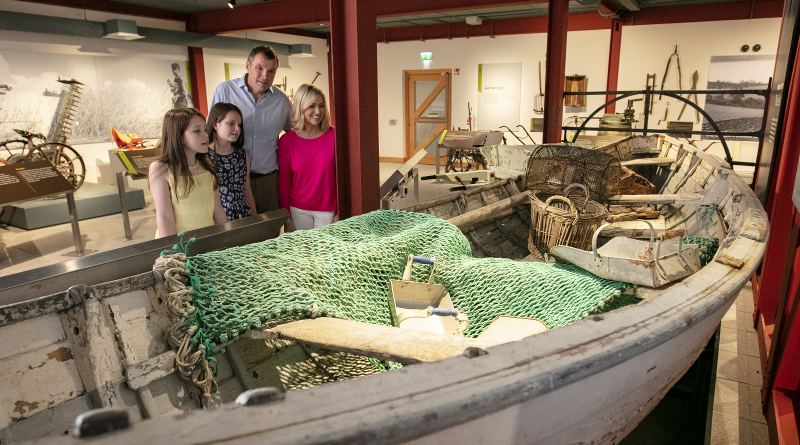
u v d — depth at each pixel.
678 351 1.33
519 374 0.92
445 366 0.93
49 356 1.27
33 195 4.91
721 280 1.52
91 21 7.56
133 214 7.20
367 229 2.45
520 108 10.95
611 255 2.33
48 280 1.40
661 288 2.04
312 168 3.17
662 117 9.70
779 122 3.52
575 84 10.24
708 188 3.65
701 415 1.86
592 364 0.99
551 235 3.13
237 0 7.89
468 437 0.92
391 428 0.76
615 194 3.87
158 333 1.45
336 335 1.44
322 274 1.81
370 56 3.32
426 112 12.04
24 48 7.05
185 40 8.95
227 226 2.06
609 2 8.16
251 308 1.54
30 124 7.23
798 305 2.18
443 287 2.00
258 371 1.68
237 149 2.79
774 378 2.40
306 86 3.02
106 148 8.26
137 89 8.59
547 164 4.10
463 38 11.18
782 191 3.04
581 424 1.16
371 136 3.44
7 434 1.17
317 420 0.75
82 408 1.30
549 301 2.05
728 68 9.00
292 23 7.91
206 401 1.49
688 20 9.11
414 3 6.63
